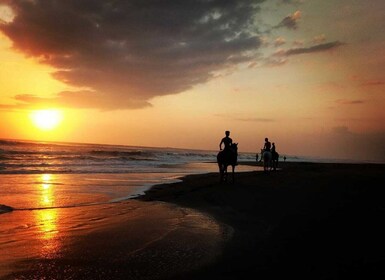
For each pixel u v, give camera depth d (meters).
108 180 19.66
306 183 14.82
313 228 7.18
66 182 17.75
